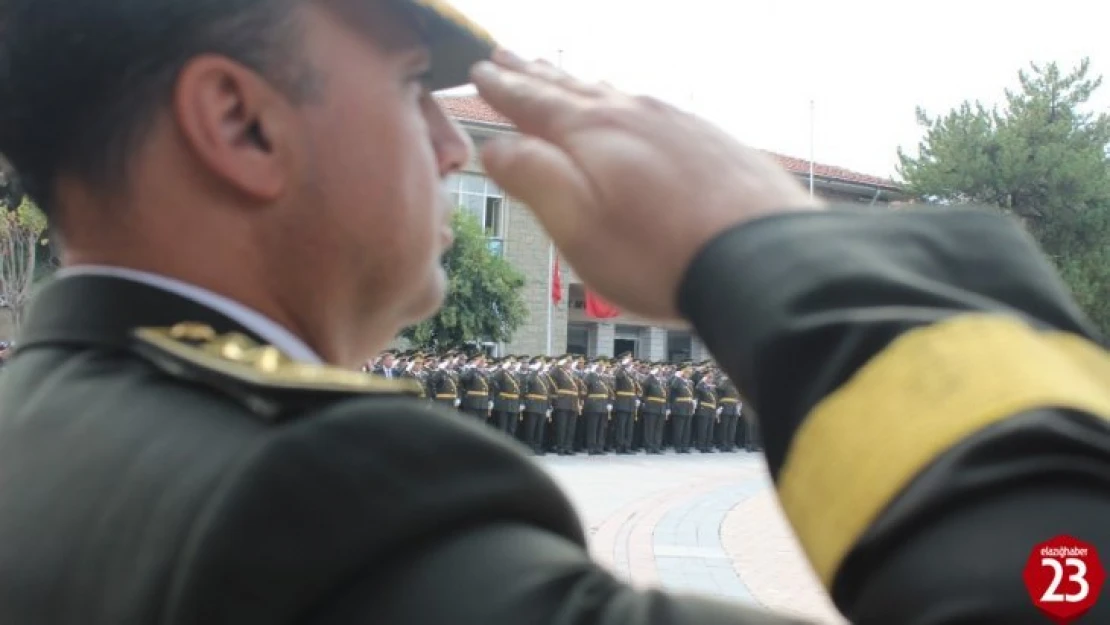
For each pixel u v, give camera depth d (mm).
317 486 716
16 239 24781
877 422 584
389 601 705
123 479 792
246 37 877
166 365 848
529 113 787
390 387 812
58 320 948
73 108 901
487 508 742
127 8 859
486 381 20281
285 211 905
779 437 628
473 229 27781
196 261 907
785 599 8000
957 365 582
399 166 938
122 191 914
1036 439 536
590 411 21641
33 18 878
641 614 700
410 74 963
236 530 708
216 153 878
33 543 826
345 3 925
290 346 914
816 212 692
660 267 704
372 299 962
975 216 704
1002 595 512
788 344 629
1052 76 34531
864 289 633
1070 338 647
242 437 754
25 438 887
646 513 12508
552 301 30703
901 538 554
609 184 713
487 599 696
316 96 900
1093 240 32750
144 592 733
